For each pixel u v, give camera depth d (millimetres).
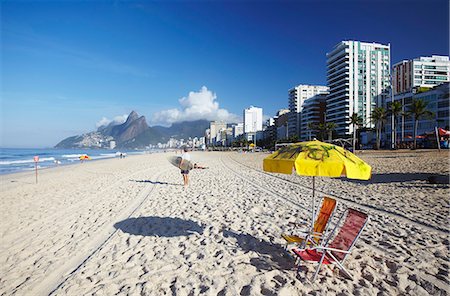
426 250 4863
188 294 3693
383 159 27625
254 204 8938
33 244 5848
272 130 157500
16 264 4891
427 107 67375
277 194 10680
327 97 116000
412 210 7453
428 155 30859
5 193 12961
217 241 5629
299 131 131250
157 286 3936
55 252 5375
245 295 3625
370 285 3756
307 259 3965
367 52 105000
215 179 16141
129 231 6480
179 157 12531
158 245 5516
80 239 6051
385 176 14297
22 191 13477
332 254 4156
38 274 4477
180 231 6367
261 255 4871
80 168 28172
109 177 18766
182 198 10352
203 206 8852
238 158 48781
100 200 10438
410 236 5547
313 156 3779
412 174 14594
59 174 22078
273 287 3771
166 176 18672
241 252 5020
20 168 29875
